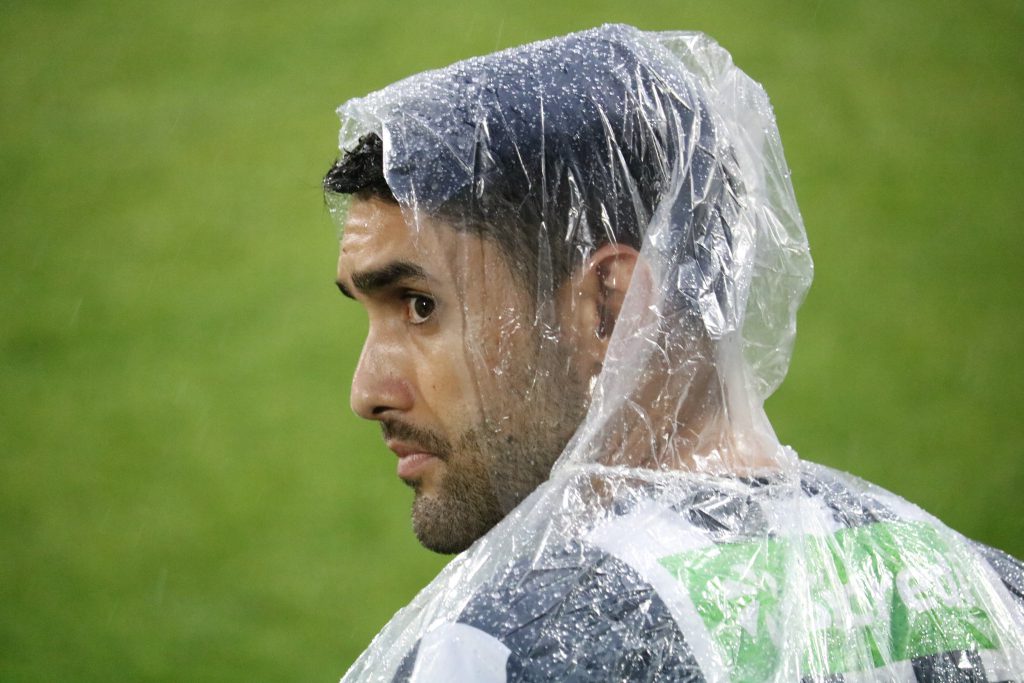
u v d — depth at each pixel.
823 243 22.31
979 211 22.94
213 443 18.81
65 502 17.58
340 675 14.43
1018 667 3.45
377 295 3.76
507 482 3.69
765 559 3.27
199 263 22.88
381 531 17.03
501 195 3.64
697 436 3.65
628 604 3.12
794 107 25.56
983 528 16.09
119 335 21.12
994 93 25.81
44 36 29.36
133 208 24.19
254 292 22.17
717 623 3.12
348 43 28.86
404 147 3.66
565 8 29.42
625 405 3.56
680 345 3.63
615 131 3.72
